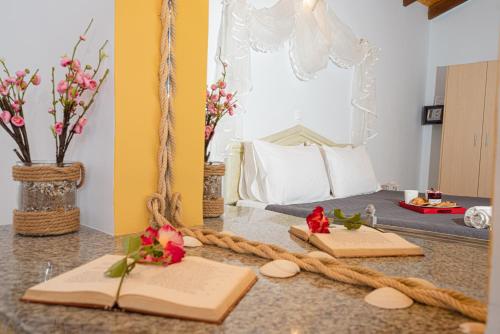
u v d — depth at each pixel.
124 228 1.01
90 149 1.07
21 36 1.30
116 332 0.49
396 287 0.63
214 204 1.36
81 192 1.11
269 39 2.85
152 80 1.04
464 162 4.62
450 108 4.74
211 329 0.50
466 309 0.54
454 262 0.86
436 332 0.51
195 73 1.14
